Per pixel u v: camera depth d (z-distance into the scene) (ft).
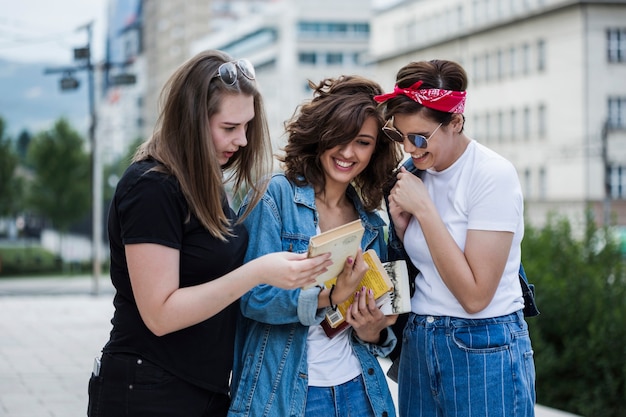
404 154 9.68
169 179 7.70
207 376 8.20
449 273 8.54
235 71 7.82
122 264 7.90
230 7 372.38
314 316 8.71
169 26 378.12
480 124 158.51
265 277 7.67
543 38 144.36
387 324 9.09
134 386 7.89
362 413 9.19
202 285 7.69
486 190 8.61
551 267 26.22
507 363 8.71
